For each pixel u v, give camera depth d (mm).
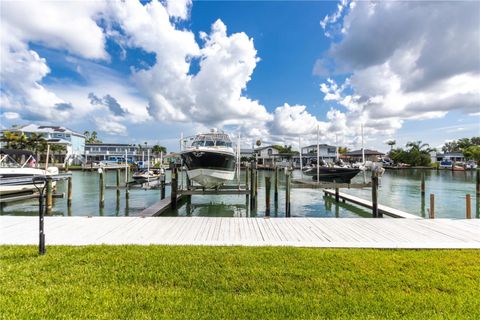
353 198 15305
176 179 13289
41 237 4844
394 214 10375
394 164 64375
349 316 3070
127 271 4184
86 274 4062
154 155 63781
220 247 5324
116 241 5801
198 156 13336
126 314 3076
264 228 7086
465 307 3240
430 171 53125
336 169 24141
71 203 15570
